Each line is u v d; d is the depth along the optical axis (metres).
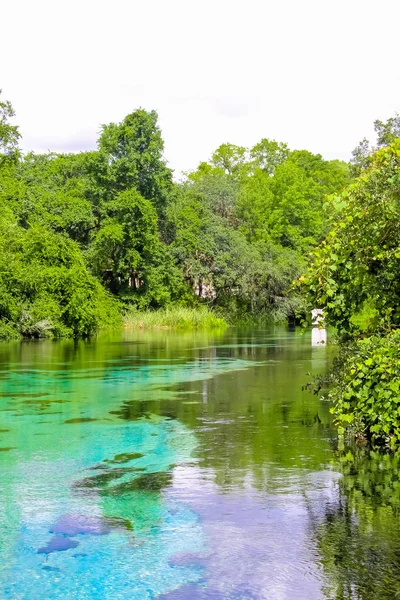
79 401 10.45
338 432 7.64
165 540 4.70
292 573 4.17
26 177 43.78
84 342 24.56
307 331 34.34
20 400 10.56
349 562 4.30
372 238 7.81
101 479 6.13
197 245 44.75
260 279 45.78
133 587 4.04
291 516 5.11
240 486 5.88
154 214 41.56
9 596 3.95
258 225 54.44
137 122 43.09
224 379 13.10
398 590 3.94
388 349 7.29
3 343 23.94
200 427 8.38
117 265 40.50
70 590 4.01
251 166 69.56
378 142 36.00
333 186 64.06
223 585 4.04
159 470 6.41
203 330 35.25
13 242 29.41
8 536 4.80
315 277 8.44
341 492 5.68
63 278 28.02
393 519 5.03
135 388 11.88
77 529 4.91
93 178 42.81
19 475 6.28
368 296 8.23
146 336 29.06
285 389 11.67
